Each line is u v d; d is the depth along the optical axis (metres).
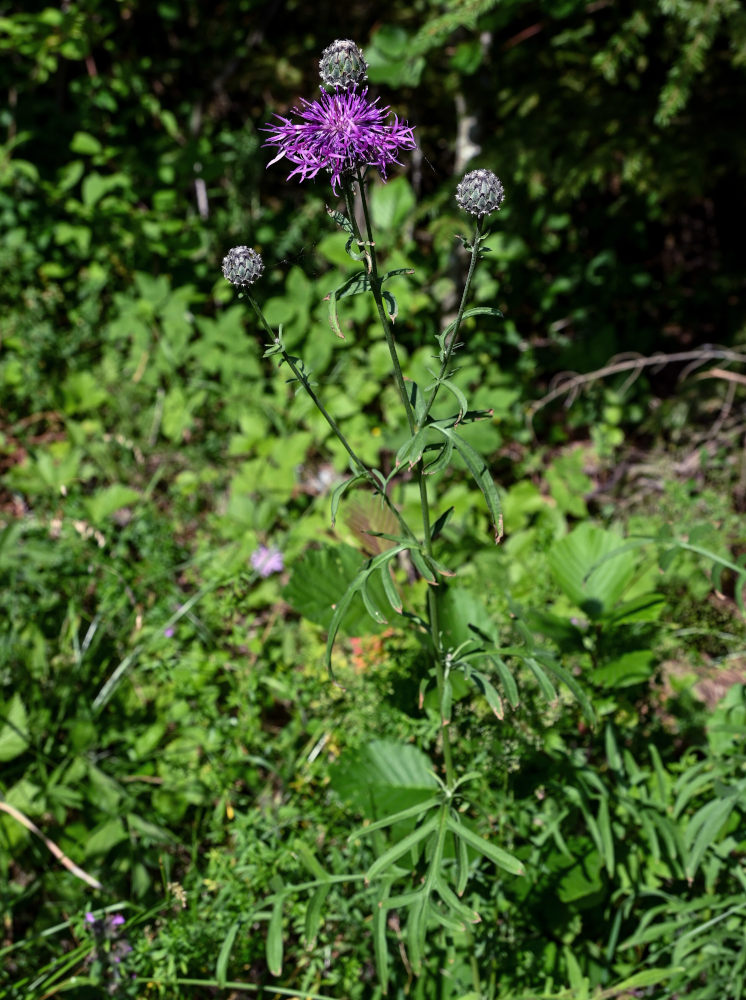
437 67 1.05
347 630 0.56
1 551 0.68
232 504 0.78
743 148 0.87
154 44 1.30
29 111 1.18
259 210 1.14
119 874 0.55
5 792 0.59
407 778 0.51
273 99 1.27
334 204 1.04
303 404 0.93
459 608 0.54
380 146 0.33
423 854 0.47
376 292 0.34
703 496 0.78
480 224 0.33
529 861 0.49
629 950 0.51
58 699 0.64
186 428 0.96
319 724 0.58
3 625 0.66
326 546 0.57
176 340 1.00
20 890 0.55
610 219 1.13
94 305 1.04
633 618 0.56
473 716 0.51
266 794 0.58
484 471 0.34
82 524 0.75
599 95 0.93
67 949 0.53
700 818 0.48
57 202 1.12
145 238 1.08
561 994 0.45
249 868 0.49
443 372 0.36
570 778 0.51
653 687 0.60
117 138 1.24
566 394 1.04
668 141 0.89
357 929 0.49
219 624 0.64
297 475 0.92
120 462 0.90
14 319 1.03
